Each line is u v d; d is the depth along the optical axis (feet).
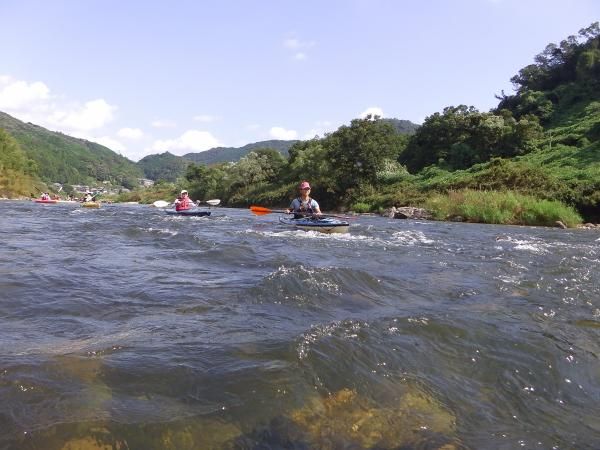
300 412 7.75
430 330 11.71
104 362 9.18
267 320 12.26
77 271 18.34
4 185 197.06
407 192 103.35
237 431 7.10
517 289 16.83
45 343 10.32
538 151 123.65
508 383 9.33
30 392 7.83
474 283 17.74
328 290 15.38
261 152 205.26
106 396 7.86
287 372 8.95
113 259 21.44
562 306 14.70
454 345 10.94
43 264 19.65
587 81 169.68
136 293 15.01
